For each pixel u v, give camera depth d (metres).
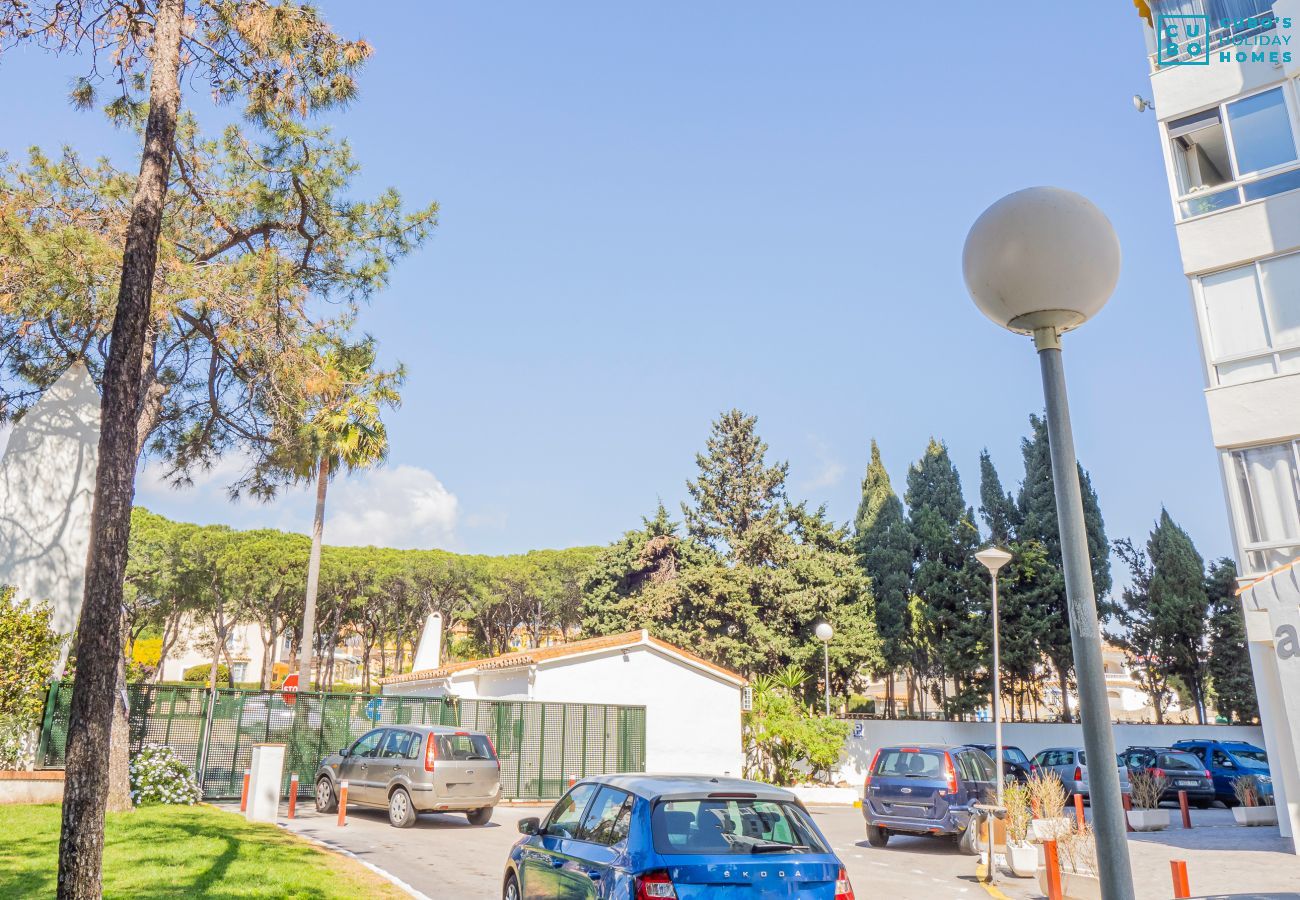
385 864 11.79
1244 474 17.28
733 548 46.00
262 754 15.43
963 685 36.44
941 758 15.16
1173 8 19.50
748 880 6.02
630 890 6.00
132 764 16.86
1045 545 37.56
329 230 16.16
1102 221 4.10
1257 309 17.52
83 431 17.78
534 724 23.52
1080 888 10.48
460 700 22.47
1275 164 17.70
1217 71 18.72
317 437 17.22
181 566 50.53
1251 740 33.25
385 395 26.62
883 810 15.30
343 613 60.59
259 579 52.75
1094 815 3.41
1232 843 15.77
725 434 49.88
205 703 19.19
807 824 6.68
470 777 16.17
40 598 16.73
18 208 13.74
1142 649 40.97
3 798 14.55
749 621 36.72
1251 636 15.71
